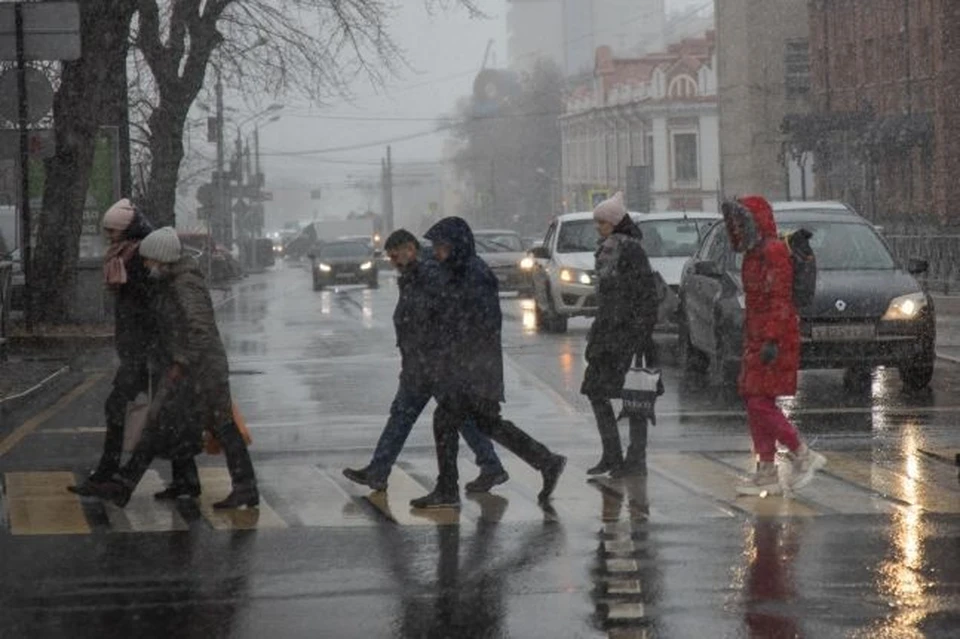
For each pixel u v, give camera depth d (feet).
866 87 284.61
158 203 161.68
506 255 205.57
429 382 49.29
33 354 108.47
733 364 78.48
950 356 94.99
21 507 49.98
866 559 41.16
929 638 33.81
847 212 85.30
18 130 111.55
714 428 66.39
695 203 403.13
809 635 34.17
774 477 50.57
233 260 296.71
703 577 39.58
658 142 404.57
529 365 96.27
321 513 48.73
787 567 40.45
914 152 258.37
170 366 48.98
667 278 107.45
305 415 73.10
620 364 53.72
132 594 38.58
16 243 152.76
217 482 54.24
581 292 123.34
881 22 275.59
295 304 182.80
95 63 131.34
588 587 38.78
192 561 42.11
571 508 48.98
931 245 186.80
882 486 51.67
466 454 60.29
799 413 70.49
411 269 49.78
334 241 244.01
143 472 49.83
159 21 162.50
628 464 54.34
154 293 49.47
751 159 347.56
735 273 81.76
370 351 108.78
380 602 37.58
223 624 35.78
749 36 346.74
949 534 44.06
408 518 47.80
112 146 136.56
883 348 75.97
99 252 136.56
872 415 69.62
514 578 39.83
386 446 51.98
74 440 65.26
